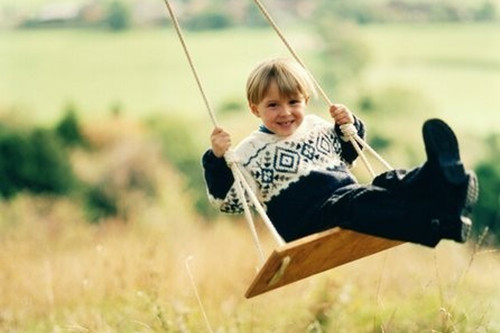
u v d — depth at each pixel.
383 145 43.91
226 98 55.00
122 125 38.12
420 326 7.31
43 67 63.91
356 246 4.93
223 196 5.42
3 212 23.05
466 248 11.41
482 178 31.72
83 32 69.81
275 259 4.42
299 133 5.46
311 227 5.15
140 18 71.62
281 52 65.31
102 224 15.51
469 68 62.28
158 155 33.91
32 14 70.62
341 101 59.25
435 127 4.48
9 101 56.94
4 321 7.96
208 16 71.44
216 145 5.27
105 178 32.12
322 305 7.75
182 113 46.75
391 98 54.84
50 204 25.89
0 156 33.69
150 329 6.92
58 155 33.78
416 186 4.63
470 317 7.25
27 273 9.05
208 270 9.41
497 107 54.53
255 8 70.81
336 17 68.69
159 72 62.22
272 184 5.34
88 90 59.00
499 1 71.69
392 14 72.00
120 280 8.02
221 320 7.60
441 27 70.69
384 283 8.77
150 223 16.19
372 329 7.39
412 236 4.62
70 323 7.49
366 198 4.76
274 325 7.41
